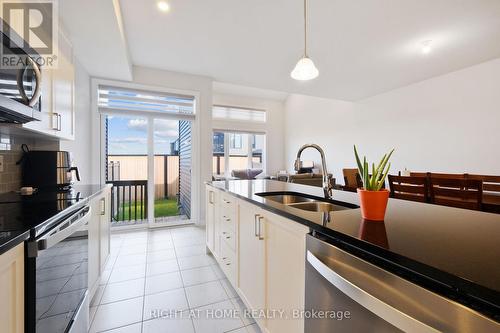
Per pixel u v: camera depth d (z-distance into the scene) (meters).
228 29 2.64
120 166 3.81
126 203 3.89
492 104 3.20
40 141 2.23
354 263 0.73
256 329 1.56
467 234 0.77
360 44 2.86
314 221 0.92
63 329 1.15
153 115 3.79
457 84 3.54
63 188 2.03
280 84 4.29
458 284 0.48
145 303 1.83
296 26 2.55
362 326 0.69
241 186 2.24
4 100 0.98
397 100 4.36
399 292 0.60
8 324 0.76
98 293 1.95
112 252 2.80
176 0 2.20
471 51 2.97
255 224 1.46
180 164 4.43
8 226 0.91
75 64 2.81
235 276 1.81
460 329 0.48
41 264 0.93
